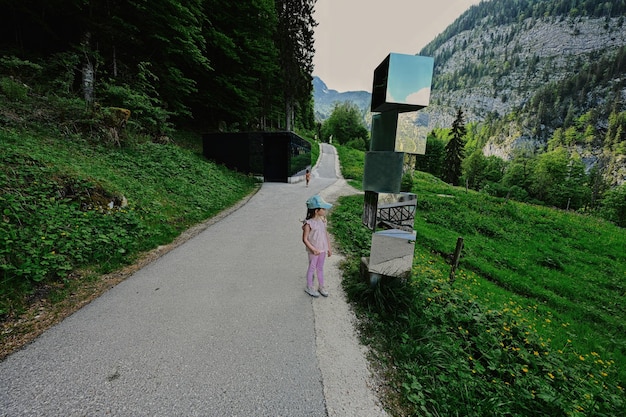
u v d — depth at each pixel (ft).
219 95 66.03
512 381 10.73
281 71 85.92
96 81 37.24
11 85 26.66
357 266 17.33
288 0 84.64
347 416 7.42
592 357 16.26
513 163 246.06
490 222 50.70
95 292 12.84
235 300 12.86
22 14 35.53
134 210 21.43
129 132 35.27
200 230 23.67
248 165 53.72
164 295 13.00
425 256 29.01
